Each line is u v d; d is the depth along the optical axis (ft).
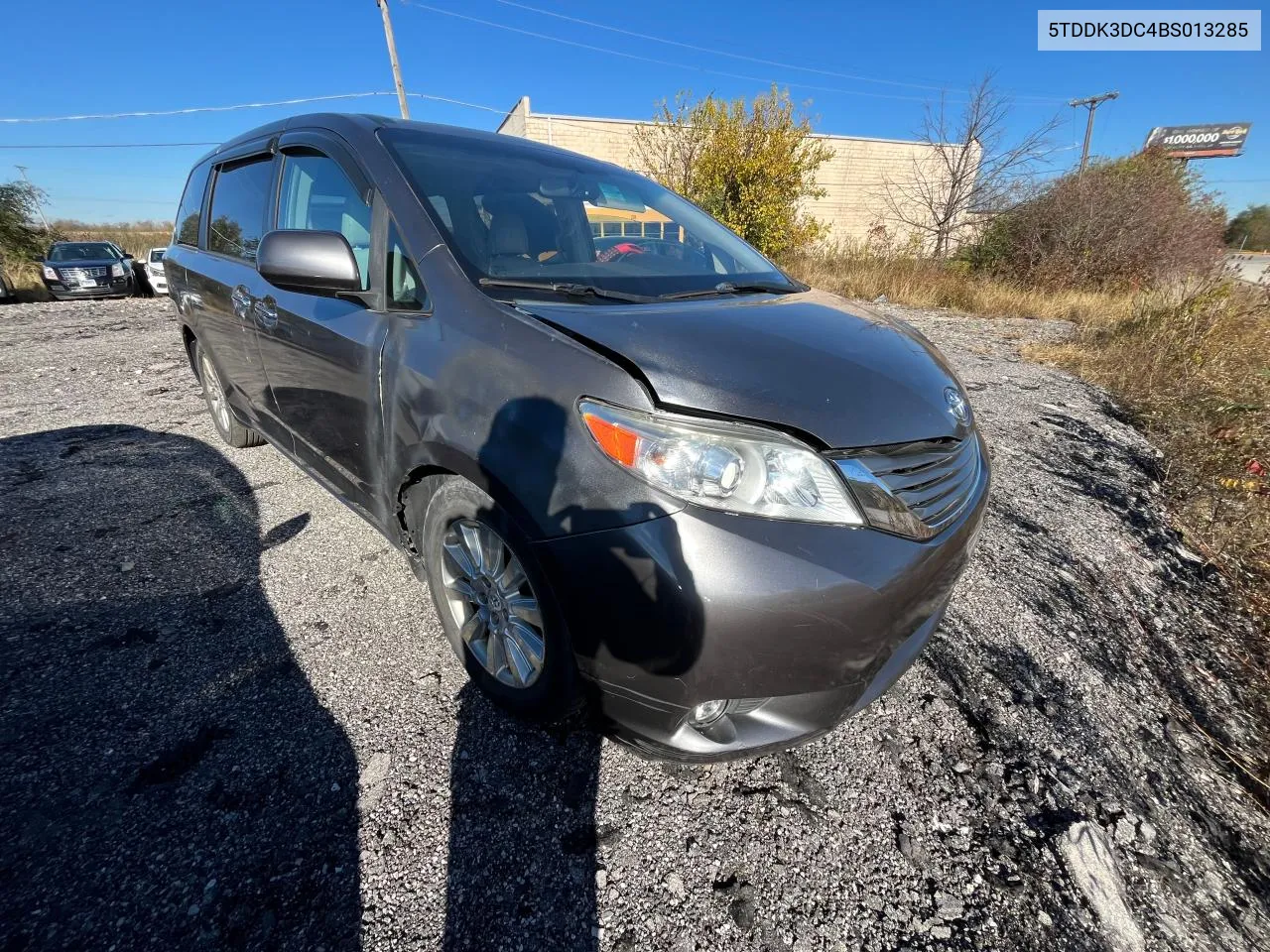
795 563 3.96
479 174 6.74
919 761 5.37
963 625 7.17
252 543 8.07
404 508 6.12
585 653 4.33
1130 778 5.39
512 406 4.51
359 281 5.56
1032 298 35.91
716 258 7.78
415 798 4.68
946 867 4.51
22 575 7.22
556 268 6.15
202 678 5.75
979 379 18.54
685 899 4.14
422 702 5.59
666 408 4.10
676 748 4.39
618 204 7.86
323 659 6.07
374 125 6.79
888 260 41.96
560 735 5.32
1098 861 4.62
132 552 7.77
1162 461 12.72
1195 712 6.26
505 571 5.08
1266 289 20.30
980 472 5.77
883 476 4.46
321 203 7.01
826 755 5.36
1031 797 5.12
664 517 3.95
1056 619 7.43
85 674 5.72
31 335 21.58
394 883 4.09
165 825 4.34
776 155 41.27
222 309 8.84
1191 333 18.52
